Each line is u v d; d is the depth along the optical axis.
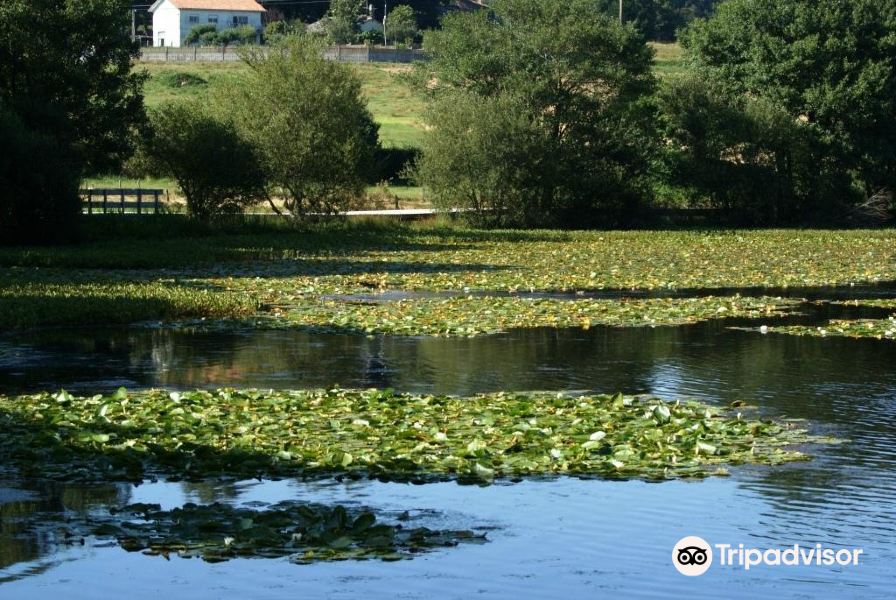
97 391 18.75
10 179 43.97
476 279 35.12
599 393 18.67
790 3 68.75
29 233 45.06
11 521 11.73
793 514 12.21
